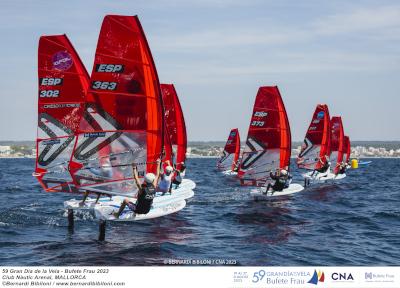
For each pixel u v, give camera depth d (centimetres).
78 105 2838
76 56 2827
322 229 2727
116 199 2712
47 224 2702
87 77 2845
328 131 5791
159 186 2988
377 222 3005
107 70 2228
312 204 3869
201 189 5216
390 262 2000
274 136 3903
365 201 4212
